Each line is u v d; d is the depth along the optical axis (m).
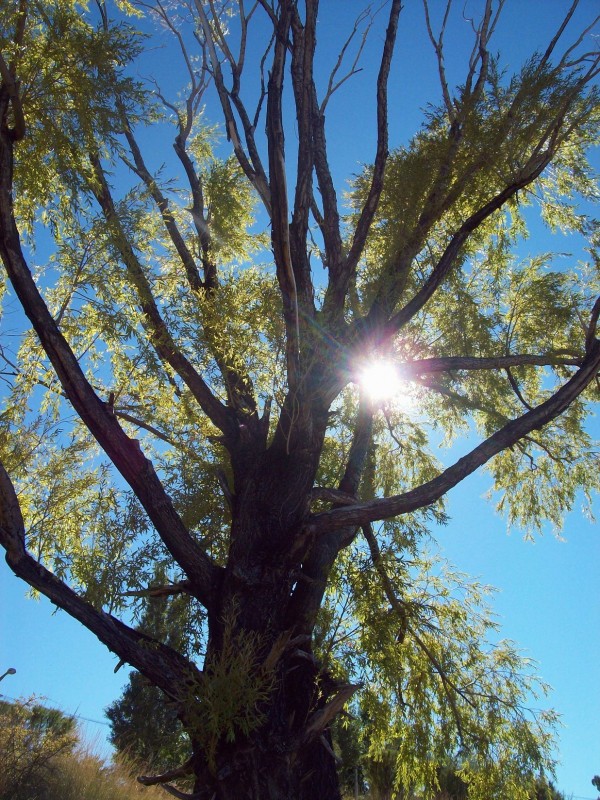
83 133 7.48
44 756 8.25
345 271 7.66
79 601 6.18
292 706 6.40
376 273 8.21
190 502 8.03
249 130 8.86
